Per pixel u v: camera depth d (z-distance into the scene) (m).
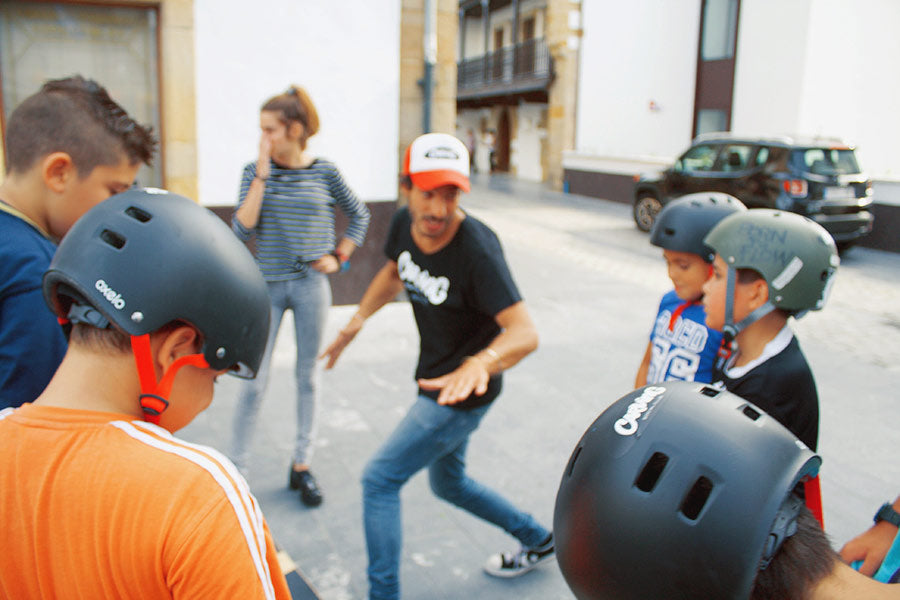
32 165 1.39
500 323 2.14
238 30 5.54
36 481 0.85
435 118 6.41
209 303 0.90
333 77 5.89
